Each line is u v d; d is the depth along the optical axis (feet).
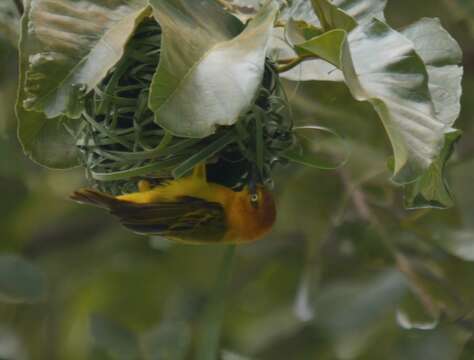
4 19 35.68
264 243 50.47
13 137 48.26
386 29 25.38
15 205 50.70
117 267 52.85
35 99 25.12
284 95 27.68
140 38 26.45
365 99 23.27
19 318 51.24
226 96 23.70
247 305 51.60
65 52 25.31
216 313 34.60
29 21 25.57
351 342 46.65
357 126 36.63
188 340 44.19
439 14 47.83
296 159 28.84
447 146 25.49
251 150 27.22
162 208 27.89
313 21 28.17
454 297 41.14
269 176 28.58
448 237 41.27
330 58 24.67
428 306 41.22
